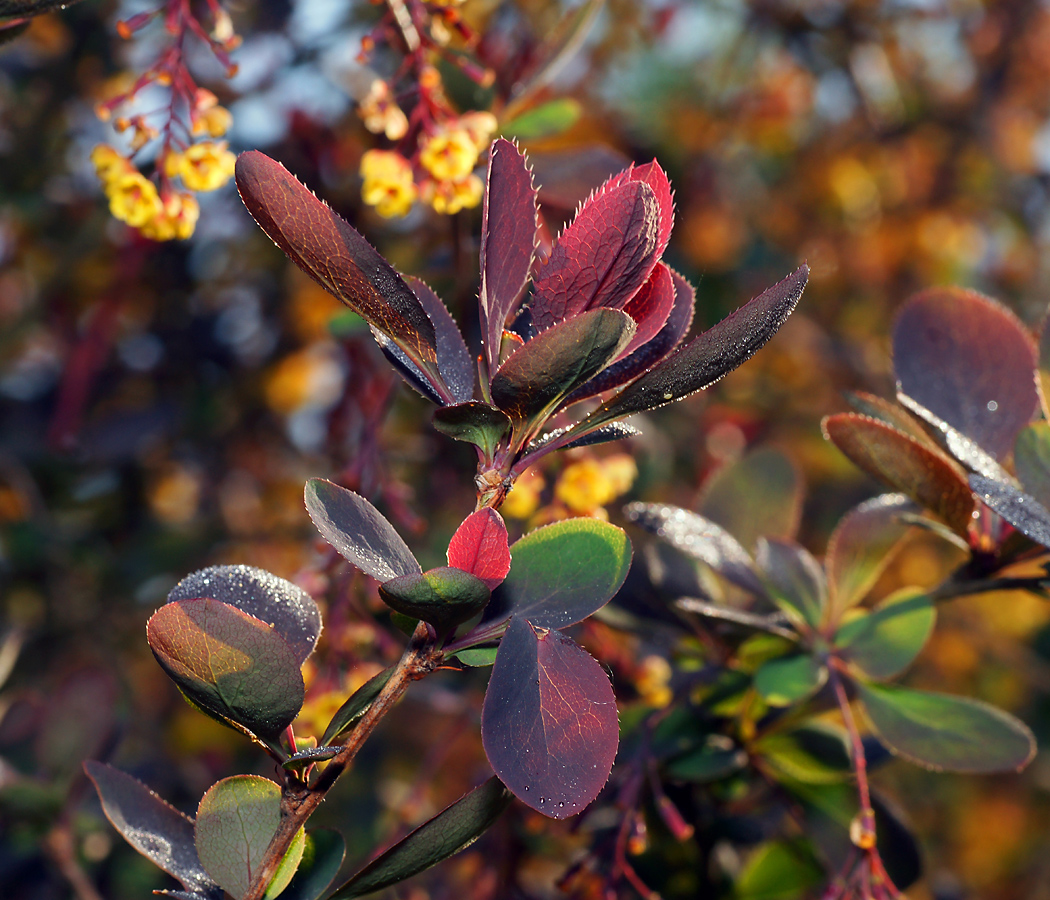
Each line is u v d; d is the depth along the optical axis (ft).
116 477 3.88
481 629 1.50
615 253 1.47
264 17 3.23
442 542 2.59
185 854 1.55
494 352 1.50
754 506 1.95
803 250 4.92
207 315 3.97
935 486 1.64
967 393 1.74
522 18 3.09
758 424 4.64
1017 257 5.39
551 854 2.23
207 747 3.87
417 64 1.78
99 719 2.16
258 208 1.45
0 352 3.71
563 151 2.18
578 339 1.43
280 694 1.47
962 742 1.70
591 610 1.51
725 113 4.71
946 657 4.61
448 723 3.55
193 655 1.46
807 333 4.84
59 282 3.66
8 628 2.72
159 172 1.73
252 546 3.87
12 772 2.15
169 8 1.73
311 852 1.54
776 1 4.47
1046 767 4.60
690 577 1.87
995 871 4.80
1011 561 1.70
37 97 3.72
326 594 2.01
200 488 4.02
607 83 4.44
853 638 1.76
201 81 3.17
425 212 2.83
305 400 4.00
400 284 1.46
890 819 1.83
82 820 2.51
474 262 2.29
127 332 3.93
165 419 3.78
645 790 1.89
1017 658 4.07
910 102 5.06
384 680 1.50
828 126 5.00
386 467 2.40
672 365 1.48
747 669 1.85
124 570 3.81
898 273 5.18
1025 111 5.28
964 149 5.08
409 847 1.48
